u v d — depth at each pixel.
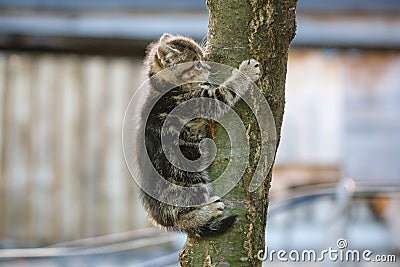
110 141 13.68
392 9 13.91
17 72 13.63
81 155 13.66
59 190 13.64
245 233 4.11
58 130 13.68
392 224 10.23
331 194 9.30
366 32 13.78
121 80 13.70
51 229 13.61
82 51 13.43
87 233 13.61
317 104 14.16
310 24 13.83
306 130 14.16
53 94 13.68
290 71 14.20
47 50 13.36
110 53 13.51
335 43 13.71
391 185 12.24
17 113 13.64
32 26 13.26
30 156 13.64
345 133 14.06
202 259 4.16
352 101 14.09
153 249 9.62
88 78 13.70
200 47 5.50
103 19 13.48
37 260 8.20
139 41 13.34
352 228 10.05
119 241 9.98
